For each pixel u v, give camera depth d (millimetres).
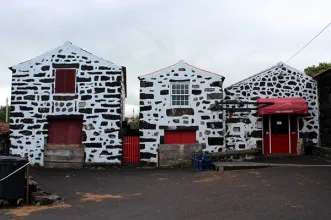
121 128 17516
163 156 16922
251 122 17141
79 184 11969
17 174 9039
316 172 11938
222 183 11125
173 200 8977
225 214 7359
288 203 8062
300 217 6957
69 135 17391
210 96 17250
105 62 17500
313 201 8172
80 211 8031
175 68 17484
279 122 17219
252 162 14984
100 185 11742
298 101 16328
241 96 17234
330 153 14602
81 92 17406
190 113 17250
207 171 13969
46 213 7902
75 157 17047
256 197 8812
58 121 17438
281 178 11188
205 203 8453
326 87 15969
